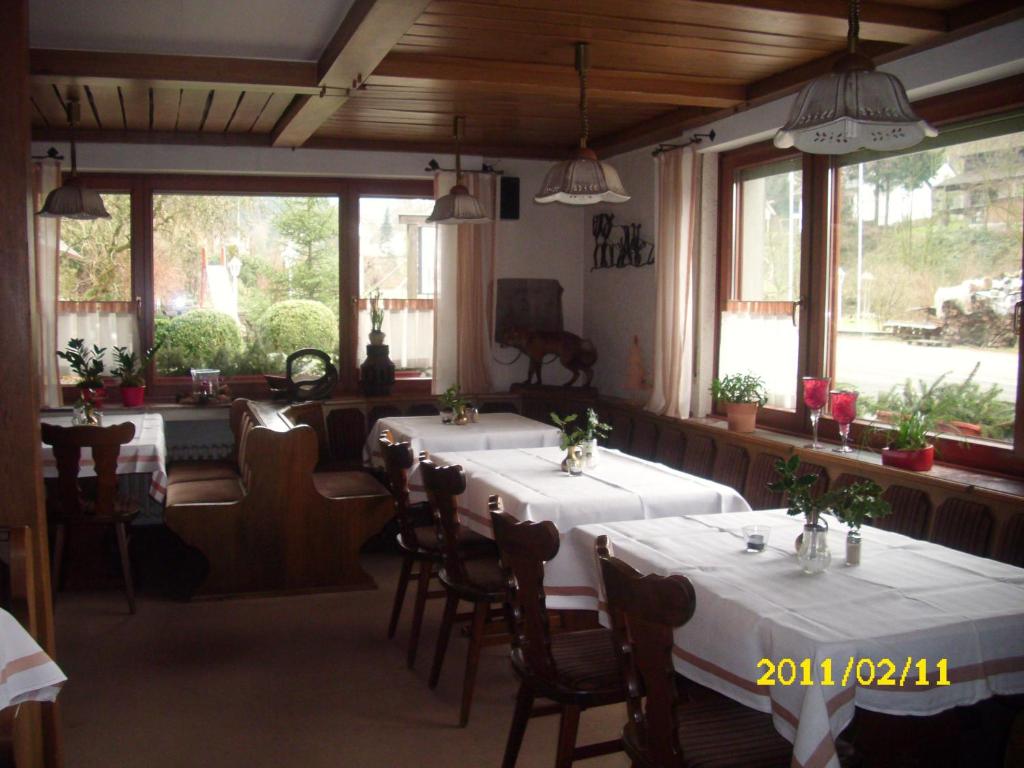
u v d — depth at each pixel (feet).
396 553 18.10
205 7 11.44
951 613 6.88
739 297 17.02
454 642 13.28
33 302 8.32
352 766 9.59
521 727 8.96
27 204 8.20
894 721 7.95
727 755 6.77
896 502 11.83
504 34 12.34
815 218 14.92
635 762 7.09
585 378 21.29
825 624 6.63
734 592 7.34
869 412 14.06
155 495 14.98
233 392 20.79
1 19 8.04
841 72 7.48
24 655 6.61
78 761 9.64
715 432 16.11
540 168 22.21
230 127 18.98
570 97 15.31
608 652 8.63
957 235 12.44
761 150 16.14
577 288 22.57
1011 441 11.71
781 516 10.11
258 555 15.23
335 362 21.43
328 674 12.06
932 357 12.91
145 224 19.98
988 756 8.83
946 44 11.80
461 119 18.06
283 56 13.73
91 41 12.91
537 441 16.46
